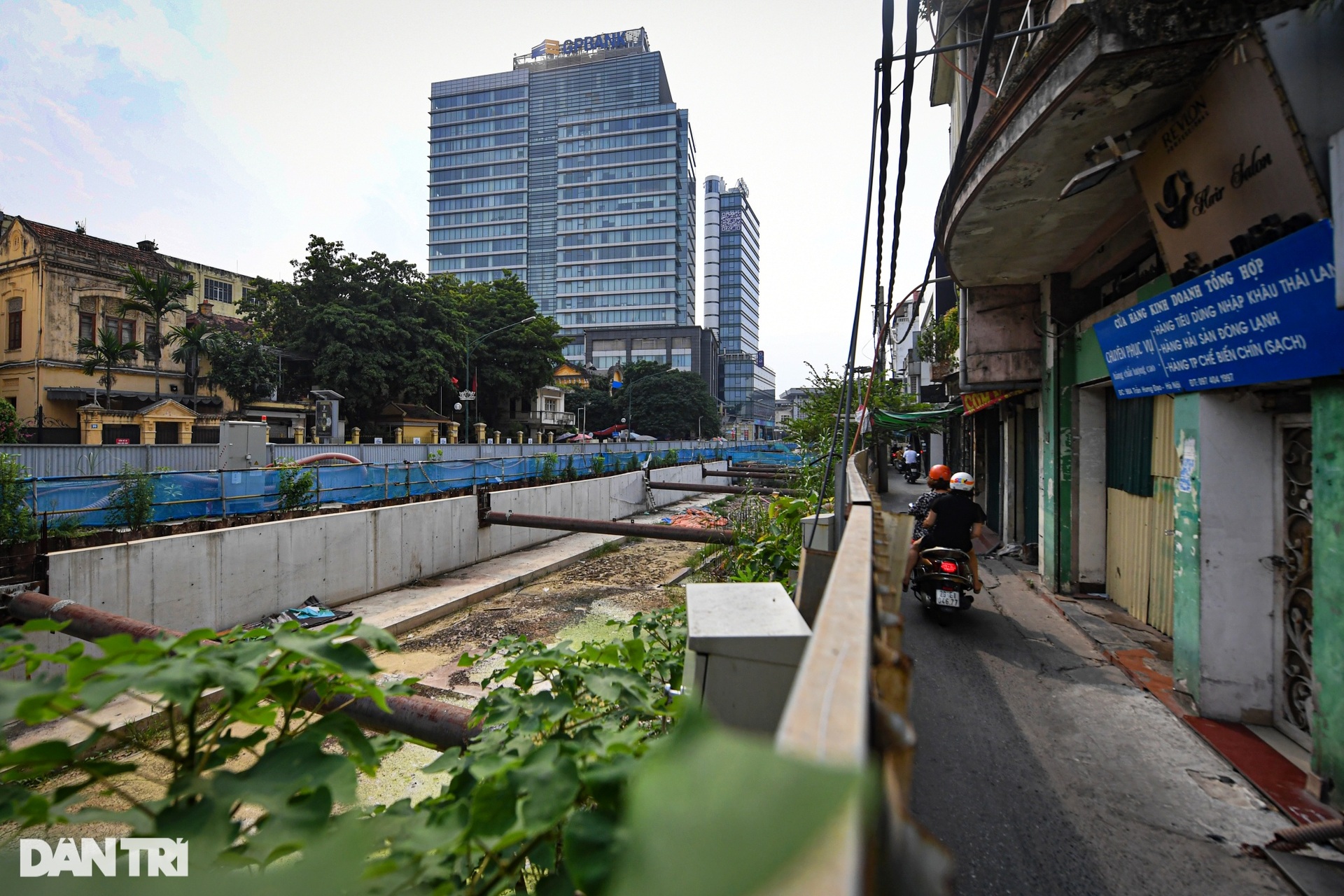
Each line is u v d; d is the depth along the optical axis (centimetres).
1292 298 287
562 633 848
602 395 6381
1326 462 293
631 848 36
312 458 1330
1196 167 346
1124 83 330
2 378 2688
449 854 118
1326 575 295
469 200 10650
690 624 186
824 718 69
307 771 107
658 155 9925
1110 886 256
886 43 357
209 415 2919
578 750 126
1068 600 642
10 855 85
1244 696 382
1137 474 584
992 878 261
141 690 98
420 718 227
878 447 1547
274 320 3161
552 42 11312
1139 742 366
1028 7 414
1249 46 285
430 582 1104
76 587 638
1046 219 524
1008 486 937
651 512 2195
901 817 64
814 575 318
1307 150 276
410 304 3309
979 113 689
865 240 418
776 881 28
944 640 536
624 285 9944
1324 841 270
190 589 747
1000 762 346
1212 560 389
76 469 1001
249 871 103
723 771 39
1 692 94
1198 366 379
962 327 759
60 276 2680
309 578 906
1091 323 612
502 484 1471
